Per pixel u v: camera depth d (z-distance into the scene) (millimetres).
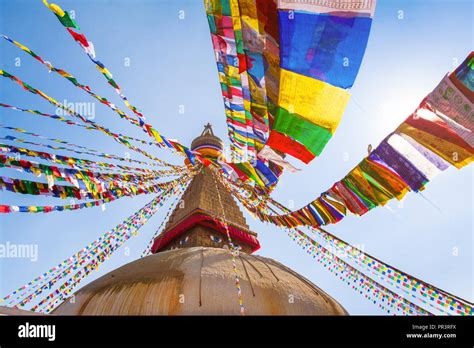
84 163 9281
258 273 11883
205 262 11891
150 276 11266
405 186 7316
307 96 6102
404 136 6602
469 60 5293
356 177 7805
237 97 8172
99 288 11602
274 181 10555
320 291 12758
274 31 5652
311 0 4961
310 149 7004
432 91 5812
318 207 9805
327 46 5383
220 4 6086
